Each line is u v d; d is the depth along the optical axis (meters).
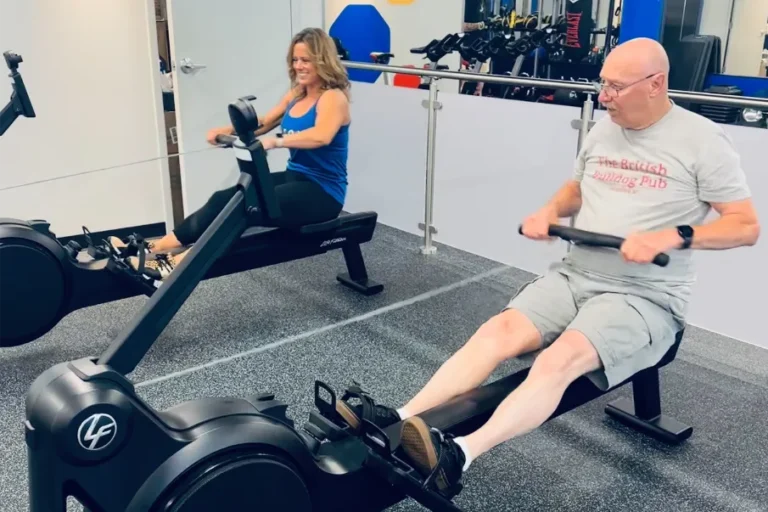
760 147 2.72
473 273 3.71
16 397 2.49
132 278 2.74
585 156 2.14
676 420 2.35
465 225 3.90
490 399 1.79
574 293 2.03
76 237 3.36
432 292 3.49
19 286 2.49
